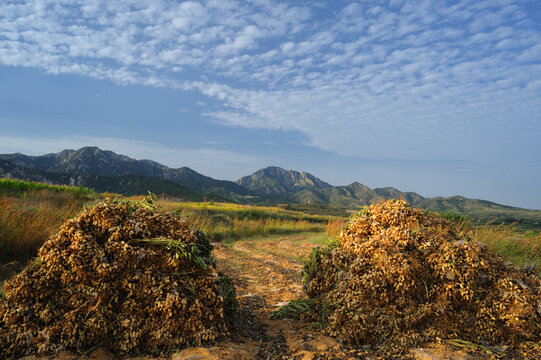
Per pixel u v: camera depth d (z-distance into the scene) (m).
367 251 4.69
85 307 3.60
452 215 10.16
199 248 4.38
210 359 3.28
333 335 4.16
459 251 4.54
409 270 4.23
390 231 4.81
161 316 3.68
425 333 4.02
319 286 5.13
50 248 3.84
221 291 4.09
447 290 4.26
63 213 10.25
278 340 4.14
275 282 7.81
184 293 3.83
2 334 3.39
